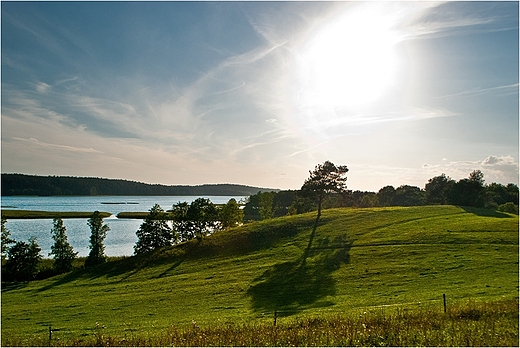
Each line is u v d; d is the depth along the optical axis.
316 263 60.00
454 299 33.53
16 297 57.75
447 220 78.75
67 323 39.09
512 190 160.62
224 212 102.81
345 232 77.75
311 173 99.56
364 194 181.50
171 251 80.12
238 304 42.88
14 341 29.14
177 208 96.62
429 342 18.84
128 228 145.62
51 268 79.62
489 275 42.38
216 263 69.44
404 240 65.19
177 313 40.59
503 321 21.97
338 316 27.53
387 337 20.25
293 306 39.69
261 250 74.50
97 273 72.38
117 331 33.44
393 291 40.97
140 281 63.44
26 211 194.62
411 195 176.38
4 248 79.62
